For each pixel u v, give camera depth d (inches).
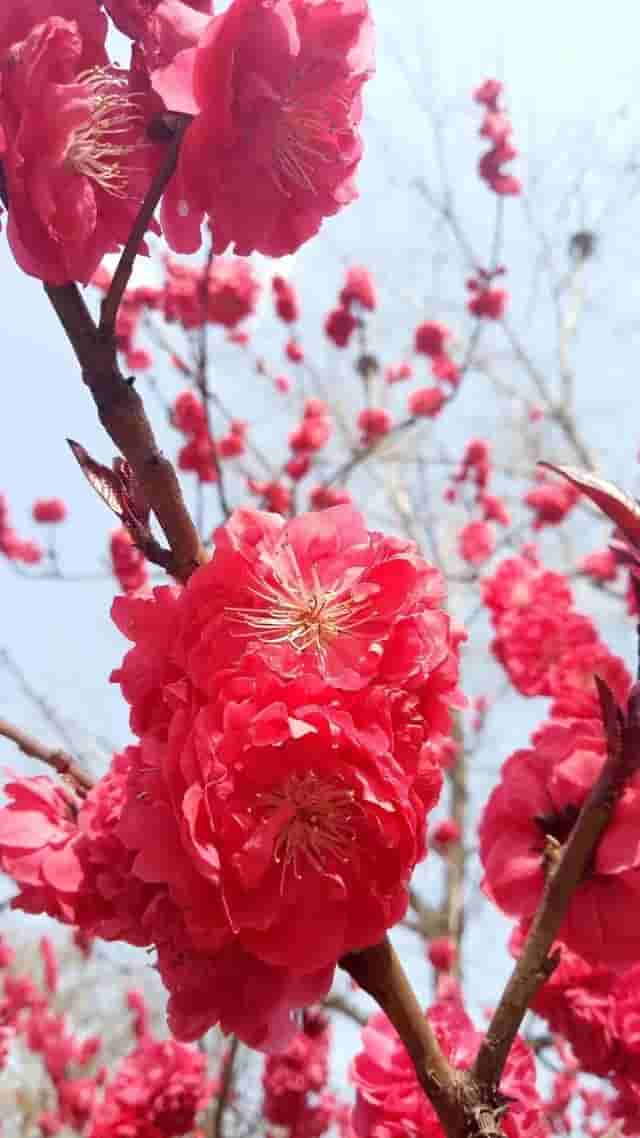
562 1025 18.3
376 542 14.3
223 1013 14.1
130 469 14.2
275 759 13.4
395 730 13.7
